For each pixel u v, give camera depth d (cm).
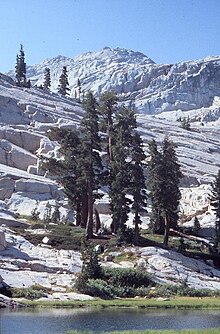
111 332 4325
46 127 13800
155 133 17675
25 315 5184
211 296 7006
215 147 18725
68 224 9294
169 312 5791
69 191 9125
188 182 12988
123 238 8300
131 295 6725
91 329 4644
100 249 8019
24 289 6206
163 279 7350
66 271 7038
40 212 9800
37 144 12825
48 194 10419
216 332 4309
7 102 14362
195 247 8900
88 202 8700
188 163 14912
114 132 9450
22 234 8106
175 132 19400
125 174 8544
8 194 10262
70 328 4631
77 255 7588
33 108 14488
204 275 7850
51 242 7912
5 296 5894
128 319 5231
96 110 9062
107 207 10188
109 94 9588
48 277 6775
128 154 8806
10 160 11969
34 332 4366
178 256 8100
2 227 8231
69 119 14838
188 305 6172
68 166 9106
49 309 5650
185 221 10906
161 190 8494
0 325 4622
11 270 6712
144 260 7744
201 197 11350
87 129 8769
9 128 12950
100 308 5878
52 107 16200
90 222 8469
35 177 10944
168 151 8712
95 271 6894
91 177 8606
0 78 18888
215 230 9331
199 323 5112
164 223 9175
